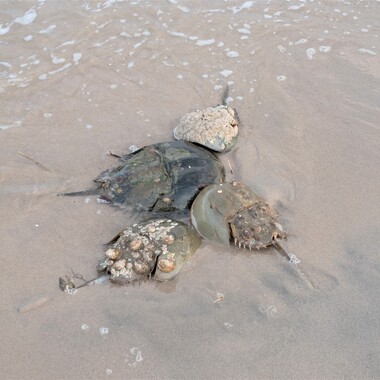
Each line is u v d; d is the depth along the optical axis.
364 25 1.83
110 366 1.04
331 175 1.35
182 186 1.26
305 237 1.22
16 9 1.95
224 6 1.95
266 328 1.08
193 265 1.17
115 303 1.12
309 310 1.10
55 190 1.34
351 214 1.26
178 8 1.94
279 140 1.44
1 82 1.66
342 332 1.06
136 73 1.68
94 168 1.40
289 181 1.34
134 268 1.13
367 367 1.02
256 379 1.01
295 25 1.83
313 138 1.44
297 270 1.16
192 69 1.69
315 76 1.63
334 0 1.95
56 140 1.47
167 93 1.61
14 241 1.23
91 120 1.53
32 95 1.62
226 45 1.77
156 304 1.12
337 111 1.51
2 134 1.49
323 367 1.02
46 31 1.85
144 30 1.85
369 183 1.32
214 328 1.08
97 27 1.86
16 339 1.07
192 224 1.21
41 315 1.11
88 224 1.26
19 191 1.34
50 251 1.21
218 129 1.40
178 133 1.44
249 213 1.20
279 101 1.56
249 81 1.63
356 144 1.42
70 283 1.15
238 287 1.14
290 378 1.01
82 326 1.09
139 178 1.28
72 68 1.71
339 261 1.17
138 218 1.26
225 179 1.33
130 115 1.54
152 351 1.05
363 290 1.12
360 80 1.61
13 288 1.15
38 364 1.04
